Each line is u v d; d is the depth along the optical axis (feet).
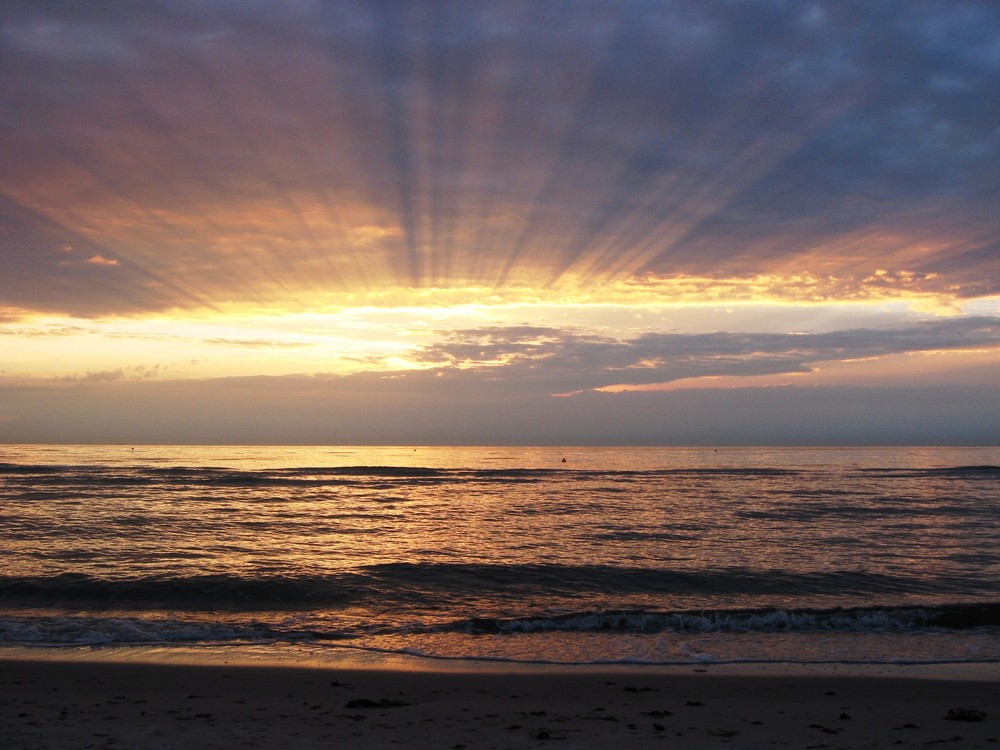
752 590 64.54
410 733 27.61
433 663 41.55
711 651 44.91
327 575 68.23
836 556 82.84
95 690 34.63
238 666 40.34
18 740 25.91
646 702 33.55
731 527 110.11
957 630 50.65
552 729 28.53
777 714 31.50
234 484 192.75
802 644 46.73
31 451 564.30
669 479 238.48
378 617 54.13
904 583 67.26
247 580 64.08
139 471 244.42
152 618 53.06
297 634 48.16
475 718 30.22
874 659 43.04
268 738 26.61
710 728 28.99
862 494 176.35
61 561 76.02
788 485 210.18
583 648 45.42
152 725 28.37
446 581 67.15
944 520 120.26
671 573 70.64
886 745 26.81
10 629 48.32
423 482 211.82
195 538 94.27
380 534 100.48
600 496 167.73
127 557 78.95
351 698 33.83
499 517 123.13
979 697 34.88
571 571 71.56
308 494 166.09
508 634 49.21
